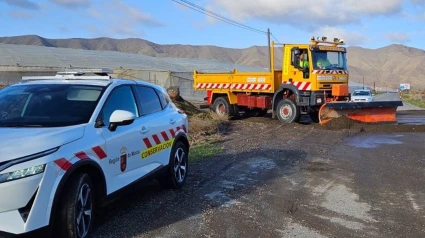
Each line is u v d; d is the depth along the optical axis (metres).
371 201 6.52
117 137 5.32
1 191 3.88
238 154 10.45
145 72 37.50
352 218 5.72
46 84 5.81
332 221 5.59
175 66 49.09
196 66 52.56
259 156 10.20
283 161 9.61
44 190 4.09
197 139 12.97
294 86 17.88
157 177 6.55
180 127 7.28
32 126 4.81
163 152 6.64
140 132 5.92
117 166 5.30
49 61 36.72
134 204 6.23
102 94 5.51
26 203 3.97
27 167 4.02
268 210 6.03
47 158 4.18
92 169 4.83
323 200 6.55
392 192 7.05
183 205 6.22
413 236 5.10
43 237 4.14
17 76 32.50
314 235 5.09
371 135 14.37
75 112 5.18
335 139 13.30
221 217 5.70
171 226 5.34
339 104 16.56
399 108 35.19
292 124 17.62
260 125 17.45
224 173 8.33
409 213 5.96
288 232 5.18
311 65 17.27
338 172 8.52
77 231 4.52
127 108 5.94
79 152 4.56
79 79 5.91
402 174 8.38
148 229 5.22
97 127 5.09
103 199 5.02
